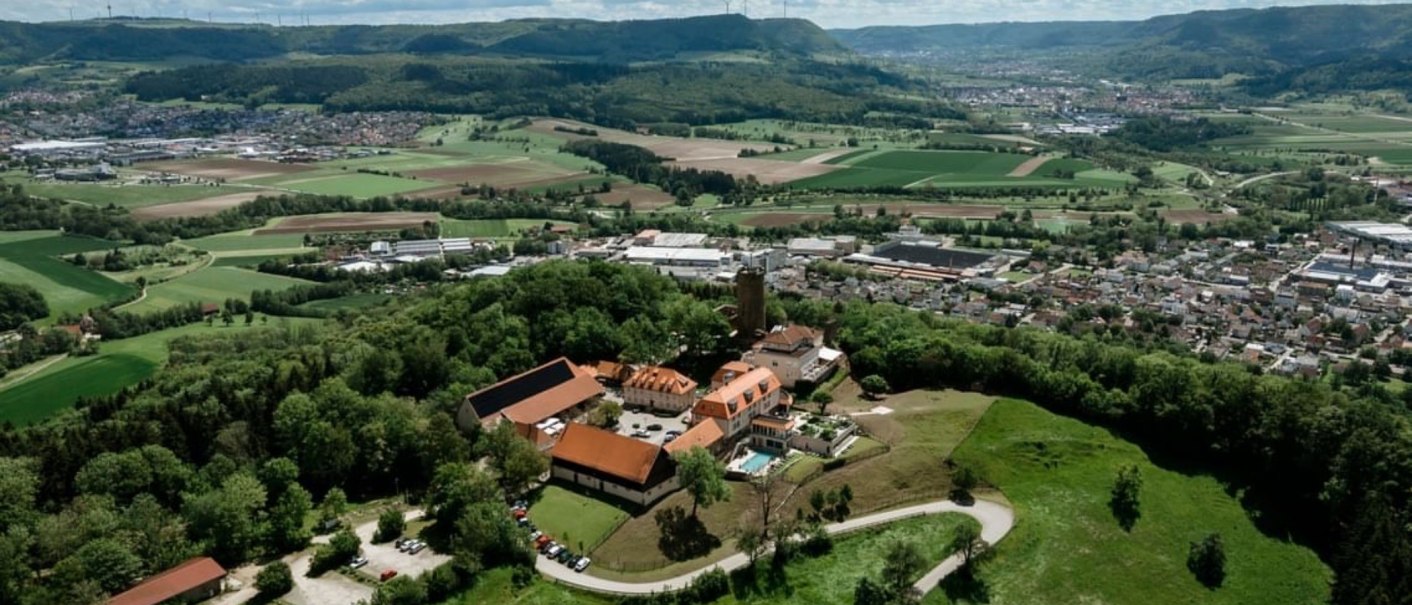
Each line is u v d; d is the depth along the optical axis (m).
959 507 194.62
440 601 165.50
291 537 185.25
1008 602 169.38
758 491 196.00
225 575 171.50
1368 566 167.50
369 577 173.50
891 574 165.75
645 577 174.00
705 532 186.00
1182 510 197.25
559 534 187.50
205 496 184.75
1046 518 191.00
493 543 177.00
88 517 176.00
